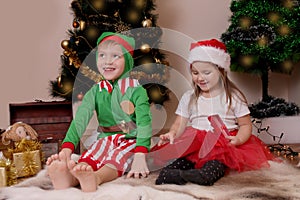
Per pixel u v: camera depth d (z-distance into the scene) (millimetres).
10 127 1608
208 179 1286
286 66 2146
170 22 2537
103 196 1163
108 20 2031
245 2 2125
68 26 2500
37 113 1902
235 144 1549
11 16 2463
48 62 2502
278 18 2041
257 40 2039
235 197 1159
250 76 2533
